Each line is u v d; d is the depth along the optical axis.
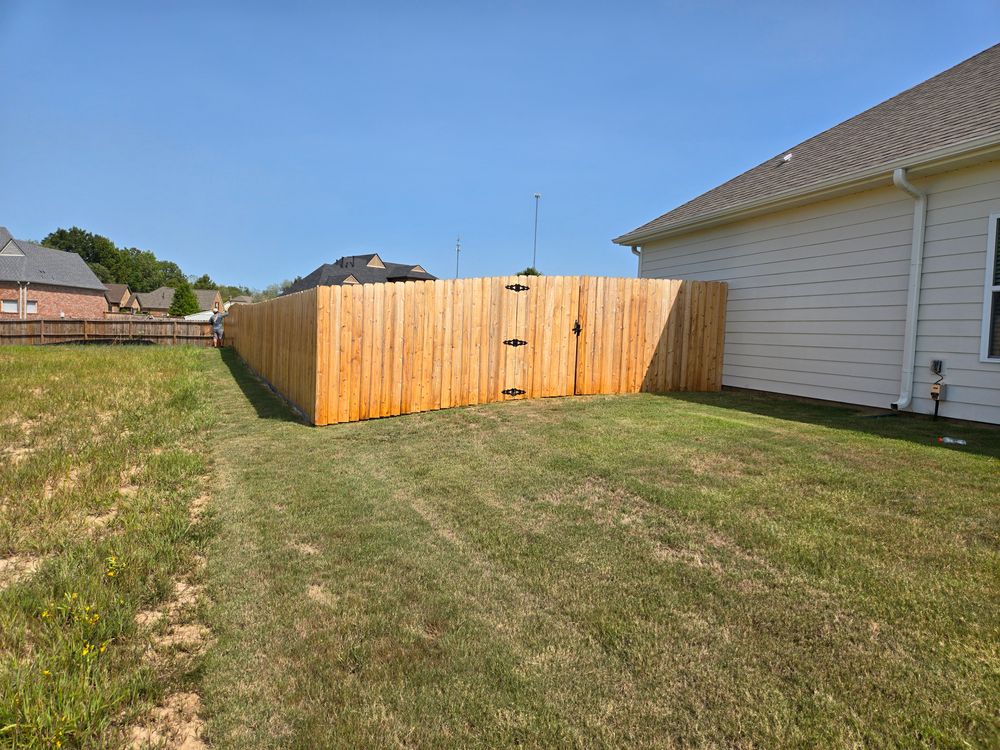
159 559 3.01
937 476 3.97
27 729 1.71
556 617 2.41
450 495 4.03
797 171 8.73
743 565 2.79
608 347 8.38
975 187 5.98
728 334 9.30
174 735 1.78
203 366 14.85
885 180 6.65
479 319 7.54
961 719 1.71
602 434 5.53
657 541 3.13
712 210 9.30
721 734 1.71
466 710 1.86
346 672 2.07
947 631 2.16
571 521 3.46
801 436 5.30
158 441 5.86
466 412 6.99
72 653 2.11
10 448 5.55
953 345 6.19
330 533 3.39
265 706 1.90
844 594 2.46
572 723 1.79
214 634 2.34
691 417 6.36
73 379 10.77
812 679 1.94
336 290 6.68
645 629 2.29
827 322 7.68
